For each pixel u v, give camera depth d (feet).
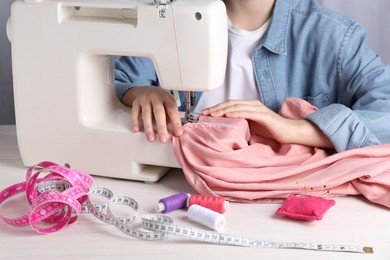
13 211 3.89
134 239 3.50
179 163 4.15
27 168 4.53
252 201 3.91
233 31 5.39
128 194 4.10
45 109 4.36
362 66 5.03
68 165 4.44
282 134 4.37
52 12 4.15
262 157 4.17
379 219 3.68
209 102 5.47
